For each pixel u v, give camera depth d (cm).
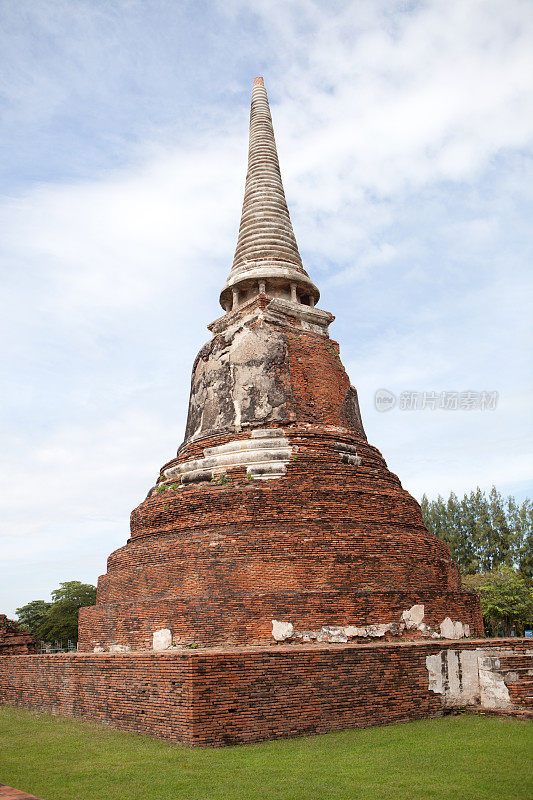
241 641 2097
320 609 2166
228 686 1568
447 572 2519
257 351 2931
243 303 3186
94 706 1914
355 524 2402
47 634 7112
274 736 1588
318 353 3041
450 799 1079
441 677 1891
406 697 1812
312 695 1672
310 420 2839
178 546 2355
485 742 1490
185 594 2231
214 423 2919
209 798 1117
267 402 2814
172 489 2741
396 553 2375
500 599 5422
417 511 2736
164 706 1606
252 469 2588
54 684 2167
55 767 1366
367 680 1764
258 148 3778
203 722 1513
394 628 2230
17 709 2355
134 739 1616
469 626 2448
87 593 7562
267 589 2186
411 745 1480
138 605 2328
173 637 2167
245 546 2255
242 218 3609
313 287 3350
